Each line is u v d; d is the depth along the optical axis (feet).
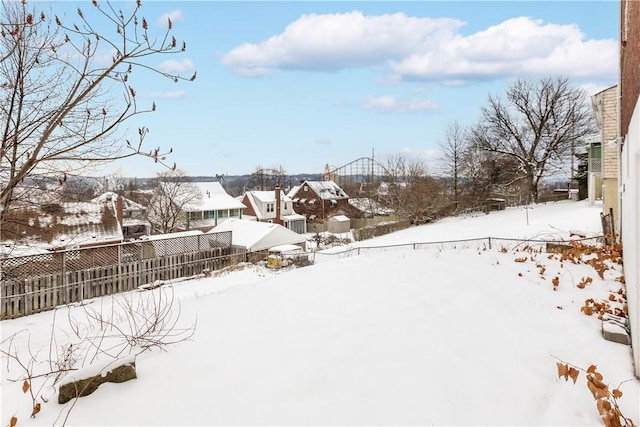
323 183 183.01
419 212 124.77
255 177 288.30
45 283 38.52
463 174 135.23
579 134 111.14
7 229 36.29
